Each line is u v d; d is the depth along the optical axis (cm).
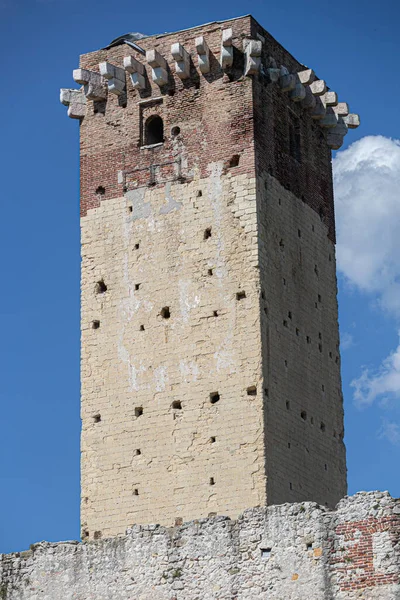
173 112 9594
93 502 9219
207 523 8119
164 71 9606
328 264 9862
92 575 8319
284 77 9656
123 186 9612
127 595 8206
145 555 8212
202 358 9188
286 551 7912
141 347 9331
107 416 9312
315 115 9931
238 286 9206
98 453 9275
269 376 9112
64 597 8350
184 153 9519
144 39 9750
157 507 9081
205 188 9412
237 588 7969
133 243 9506
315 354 9550
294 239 9575
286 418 9175
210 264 9294
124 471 9194
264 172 9419
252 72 9450
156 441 9169
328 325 9744
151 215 9500
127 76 9750
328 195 10006
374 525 7756
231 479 8969
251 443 8975
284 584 7875
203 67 9525
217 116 9481
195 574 8081
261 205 9338
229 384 9094
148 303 9381
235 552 8019
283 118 9681
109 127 9738
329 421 9544
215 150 9444
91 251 9588
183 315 9281
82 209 9675
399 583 7644
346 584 7750
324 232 9881
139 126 9669
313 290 9662
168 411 9181
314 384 9488
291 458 9144
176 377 9212
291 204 9606
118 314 9431
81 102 9838
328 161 10069
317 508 7912
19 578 8456
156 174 9550
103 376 9375
